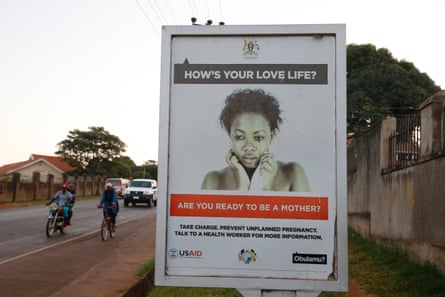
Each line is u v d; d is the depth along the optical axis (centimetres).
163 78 447
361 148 1261
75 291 707
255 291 429
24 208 2714
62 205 1412
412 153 841
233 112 444
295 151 438
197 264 435
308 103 440
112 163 7825
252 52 447
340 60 441
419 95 3036
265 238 432
